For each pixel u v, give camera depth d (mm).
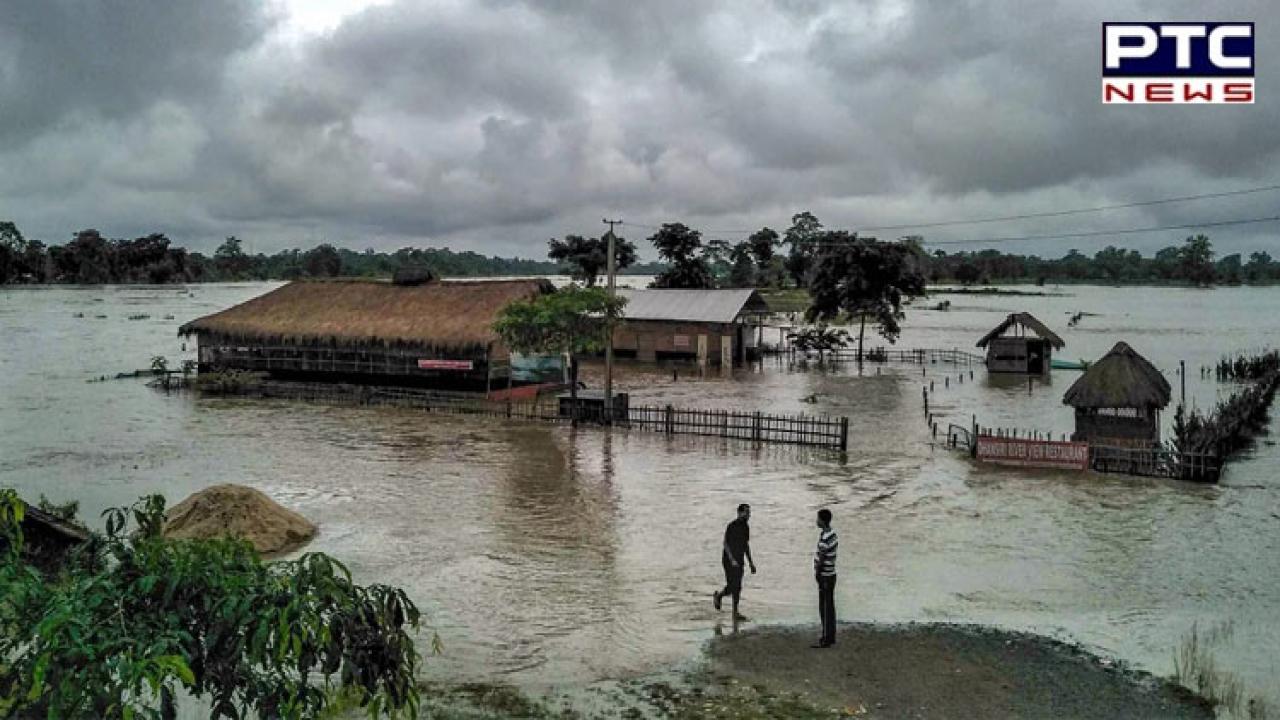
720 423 39156
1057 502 25938
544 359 50312
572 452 33156
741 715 12953
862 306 67750
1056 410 44156
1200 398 48656
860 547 21641
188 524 21172
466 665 14758
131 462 31328
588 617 16969
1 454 32688
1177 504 25766
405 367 49750
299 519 22609
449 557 20688
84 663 6641
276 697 7645
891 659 14969
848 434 37125
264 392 47656
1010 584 19016
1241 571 19906
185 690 12352
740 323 67500
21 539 8164
